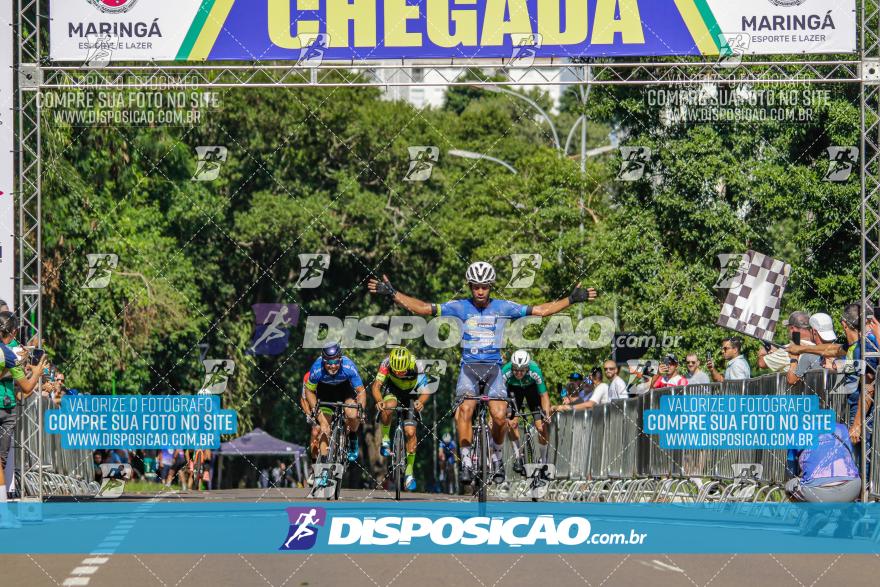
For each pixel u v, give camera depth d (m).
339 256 36.25
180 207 32.56
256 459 36.62
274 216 34.66
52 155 25.03
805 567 9.11
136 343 29.78
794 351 12.76
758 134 23.61
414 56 13.99
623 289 25.00
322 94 36.25
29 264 13.79
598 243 25.84
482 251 31.56
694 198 24.03
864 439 12.03
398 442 14.87
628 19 14.00
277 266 35.56
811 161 23.31
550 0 14.02
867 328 12.62
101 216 28.11
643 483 15.55
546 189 30.75
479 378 12.16
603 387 17.55
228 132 35.03
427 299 36.75
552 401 27.75
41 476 13.78
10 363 12.09
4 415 12.12
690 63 14.03
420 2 13.99
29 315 13.84
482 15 13.99
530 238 31.12
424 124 37.94
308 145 36.34
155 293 30.09
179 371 31.56
